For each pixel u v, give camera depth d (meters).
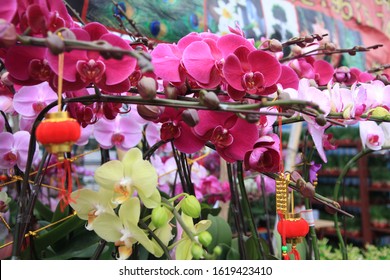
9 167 0.79
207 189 1.34
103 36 0.51
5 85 0.79
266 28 1.36
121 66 0.55
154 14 1.07
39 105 0.80
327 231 3.11
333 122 0.70
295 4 1.49
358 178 3.49
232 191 0.85
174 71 0.63
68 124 0.44
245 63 0.61
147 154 0.68
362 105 0.71
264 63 0.61
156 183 0.61
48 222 0.95
